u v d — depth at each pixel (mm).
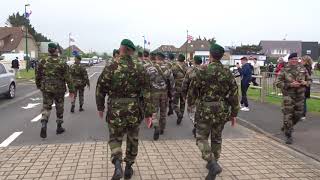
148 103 5723
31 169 6562
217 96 5777
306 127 10031
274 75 15297
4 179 6090
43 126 8703
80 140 8727
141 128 10055
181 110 10680
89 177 6133
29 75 37000
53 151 7711
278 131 9547
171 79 9953
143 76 5621
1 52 78250
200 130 5848
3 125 10688
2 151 7770
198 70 5836
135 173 6301
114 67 5508
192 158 7180
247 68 13102
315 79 14906
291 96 8375
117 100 5566
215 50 5770
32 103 15922
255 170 6496
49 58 8781
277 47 107125
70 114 12562
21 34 81188
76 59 12922
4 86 16812
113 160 5555
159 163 6852
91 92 20891
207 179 5680
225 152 7645
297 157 7336
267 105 14398
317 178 6141
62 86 9000
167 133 9469
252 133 9609
